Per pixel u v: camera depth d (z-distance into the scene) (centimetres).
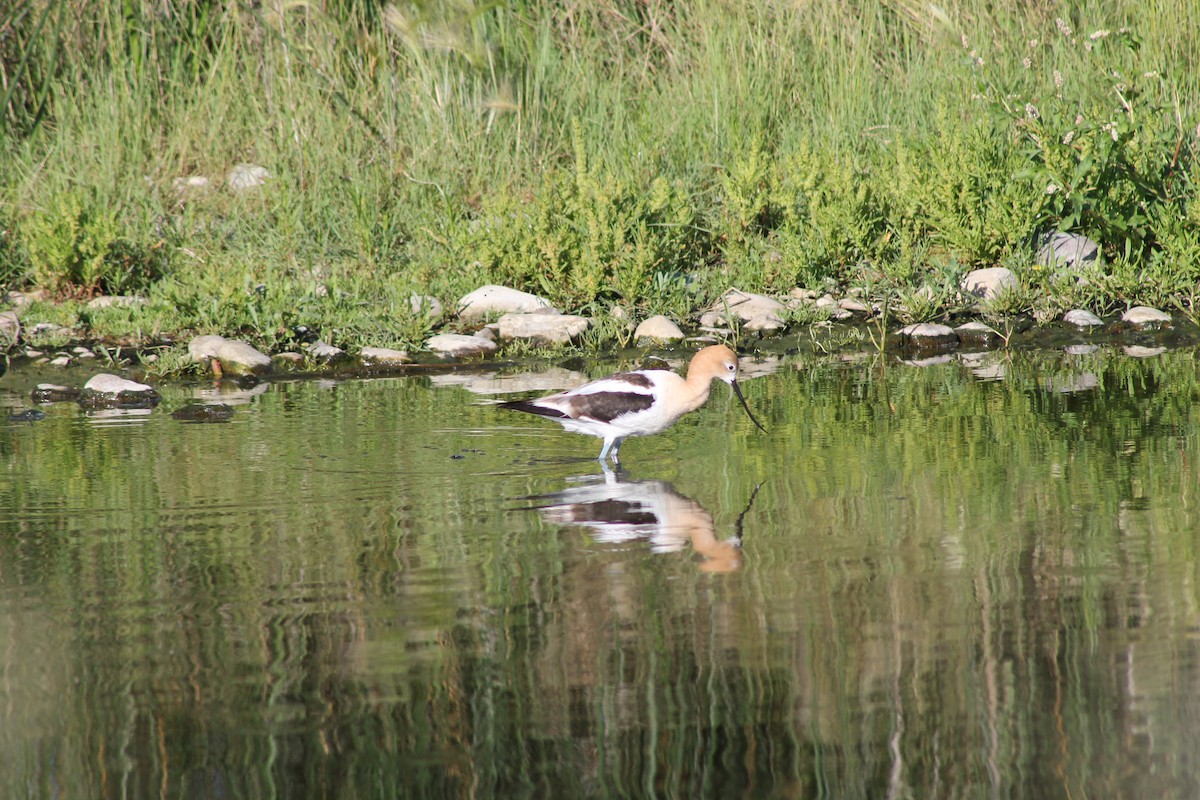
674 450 1071
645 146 1875
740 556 788
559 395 1072
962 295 1612
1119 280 1591
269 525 867
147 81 1991
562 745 572
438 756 566
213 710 604
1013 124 1828
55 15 2012
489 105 1862
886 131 1934
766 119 1992
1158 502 869
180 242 1748
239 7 2050
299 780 548
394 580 757
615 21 2138
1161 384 1262
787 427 1138
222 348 1444
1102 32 1734
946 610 693
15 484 984
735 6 2062
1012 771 546
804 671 629
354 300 1591
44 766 561
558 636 673
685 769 552
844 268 1703
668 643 662
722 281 1678
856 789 532
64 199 1681
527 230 1672
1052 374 1335
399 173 1902
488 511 896
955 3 2019
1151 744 558
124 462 1046
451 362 1487
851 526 840
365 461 1042
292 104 1920
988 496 897
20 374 1427
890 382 1321
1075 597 705
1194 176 1670
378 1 2067
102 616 709
